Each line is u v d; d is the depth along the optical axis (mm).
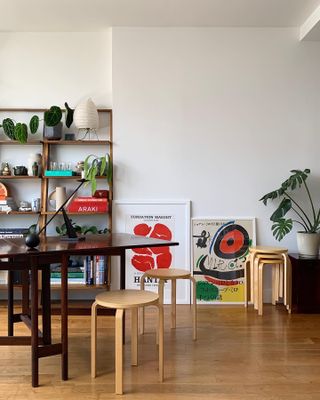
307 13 4000
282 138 4355
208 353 2908
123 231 4289
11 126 4219
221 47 4336
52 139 4266
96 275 4117
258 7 3865
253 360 2785
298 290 3943
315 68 4340
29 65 4406
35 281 2418
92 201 4152
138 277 4297
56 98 4414
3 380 2494
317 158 4359
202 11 3945
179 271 3277
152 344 3090
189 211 4312
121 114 4316
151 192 4332
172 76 4320
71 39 4426
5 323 3594
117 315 2340
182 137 4336
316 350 2971
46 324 2764
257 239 4355
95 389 2373
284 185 4074
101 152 4414
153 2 3748
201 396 2287
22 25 4238
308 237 4059
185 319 3738
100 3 3760
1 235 4148
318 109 4352
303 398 2266
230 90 4336
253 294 4074
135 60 4312
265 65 4336
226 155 4348
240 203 4348
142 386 2406
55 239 3010
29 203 4344
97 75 4430
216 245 4316
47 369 2650
